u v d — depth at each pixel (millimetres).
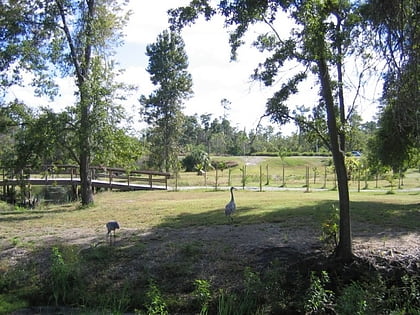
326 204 17641
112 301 9578
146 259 11055
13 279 10492
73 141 20391
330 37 9062
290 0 9133
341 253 10023
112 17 21422
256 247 11398
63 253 11367
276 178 44938
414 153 18391
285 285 9570
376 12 7305
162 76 53062
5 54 18906
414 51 7074
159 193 28016
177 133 53656
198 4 10031
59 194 35406
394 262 9883
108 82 20594
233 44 10500
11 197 30672
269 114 10141
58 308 9484
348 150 14281
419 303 8625
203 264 10656
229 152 79812
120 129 20656
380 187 33562
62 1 19844
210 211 17047
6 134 20828
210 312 9062
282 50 9852
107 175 34719
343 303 8188
